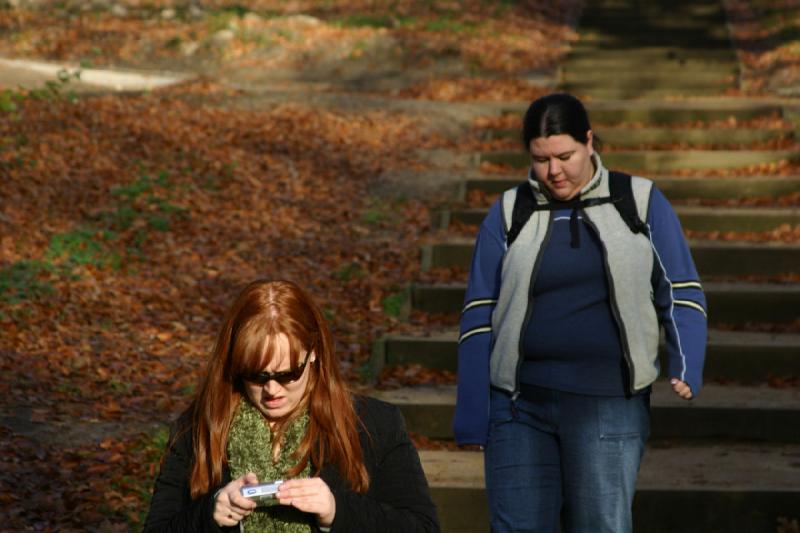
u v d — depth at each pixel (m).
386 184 17.27
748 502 8.51
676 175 17.53
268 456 4.54
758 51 27.11
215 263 14.11
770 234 14.45
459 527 8.71
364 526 4.39
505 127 20.34
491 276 6.32
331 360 4.60
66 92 20.89
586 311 6.07
